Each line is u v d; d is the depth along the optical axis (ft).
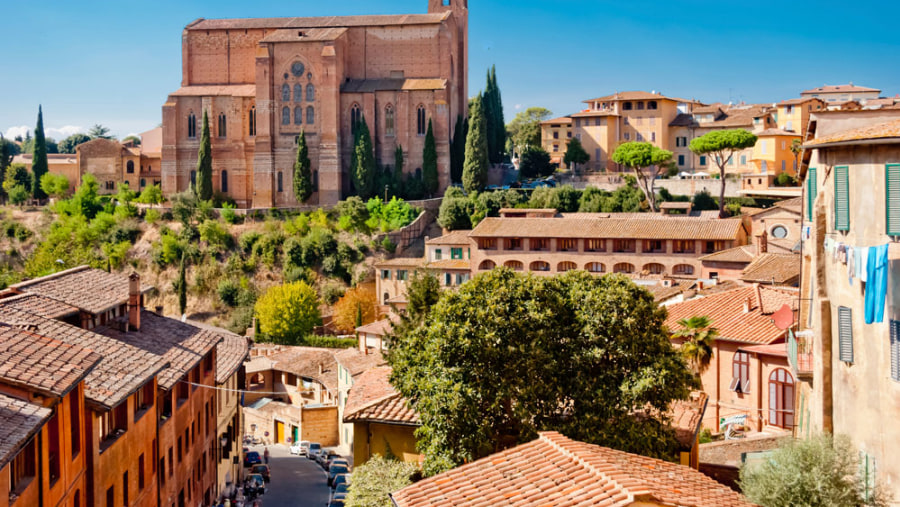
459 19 652.89
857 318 105.70
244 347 250.78
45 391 103.30
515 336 139.33
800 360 131.95
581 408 136.98
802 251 145.38
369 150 583.99
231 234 560.20
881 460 98.94
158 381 157.38
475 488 86.38
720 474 146.20
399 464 135.85
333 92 586.04
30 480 100.42
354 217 554.46
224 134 615.98
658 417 147.43
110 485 132.46
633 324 140.05
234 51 631.56
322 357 360.89
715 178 559.38
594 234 411.13
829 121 118.42
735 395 189.88
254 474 251.80
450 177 599.98
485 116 628.69
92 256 533.55
